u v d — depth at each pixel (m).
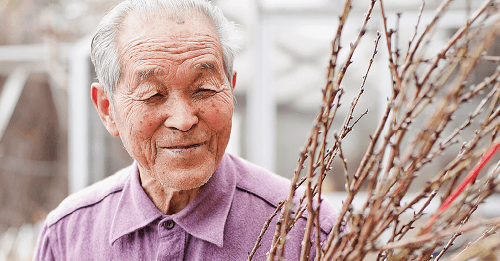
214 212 0.75
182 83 0.64
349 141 3.35
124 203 0.80
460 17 2.74
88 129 3.71
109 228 0.81
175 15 0.65
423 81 0.42
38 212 4.86
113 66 0.68
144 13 0.65
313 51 3.44
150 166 0.69
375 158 0.45
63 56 4.39
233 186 0.79
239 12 3.62
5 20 4.61
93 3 4.62
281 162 3.54
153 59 0.63
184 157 0.66
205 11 0.68
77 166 3.70
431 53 2.42
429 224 0.46
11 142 4.87
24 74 4.65
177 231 0.74
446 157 2.85
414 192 2.87
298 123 3.51
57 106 4.98
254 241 0.76
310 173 0.46
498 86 0.45
